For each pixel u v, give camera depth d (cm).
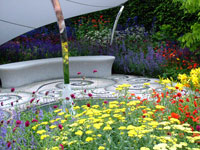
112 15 829
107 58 696
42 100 444
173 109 283
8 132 221
